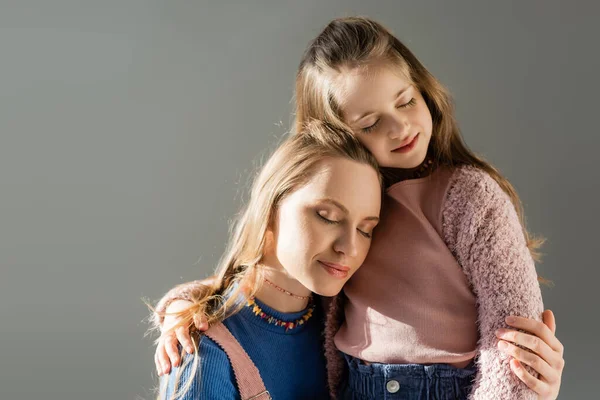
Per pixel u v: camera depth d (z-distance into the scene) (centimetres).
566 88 221
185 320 119
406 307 118
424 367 116
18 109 227
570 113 222
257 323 121
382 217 123
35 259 229
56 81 227
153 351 226
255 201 122
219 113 229
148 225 230
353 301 123
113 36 227
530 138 224
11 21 226
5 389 226
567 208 223
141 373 226
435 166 124
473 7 223
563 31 221
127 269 230
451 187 118
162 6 227
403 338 117
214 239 229
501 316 111
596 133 221
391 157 118
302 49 227
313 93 124
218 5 227
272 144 227
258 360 119
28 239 229
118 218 230
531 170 224
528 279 113
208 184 230
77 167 229
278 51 228
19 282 228
